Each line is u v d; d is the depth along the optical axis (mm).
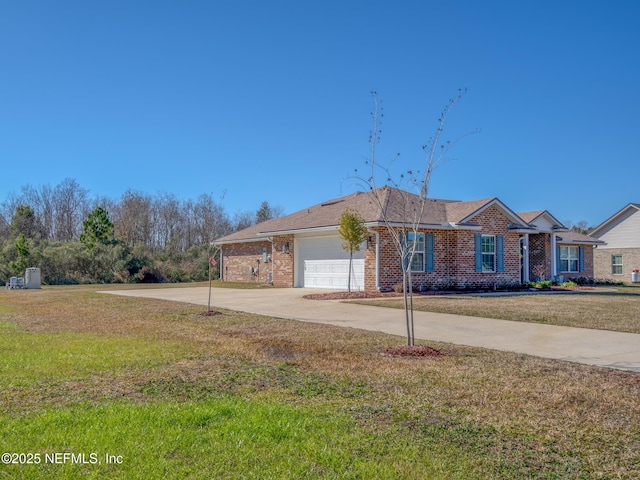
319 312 13234
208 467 3564
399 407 5035
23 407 4910
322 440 4086
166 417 4496
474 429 4441
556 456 3889
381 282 19438
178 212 53844
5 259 32281
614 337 9344
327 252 22391
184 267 36094
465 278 21094
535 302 15625
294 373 6430
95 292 21234
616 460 3824
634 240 33250
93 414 4605
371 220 19438
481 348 8227
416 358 7406
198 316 12328
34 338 9047
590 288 24312
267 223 29344
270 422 4426
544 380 6129
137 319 11945
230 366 6773
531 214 25219
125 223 49031
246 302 15906
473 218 21141
